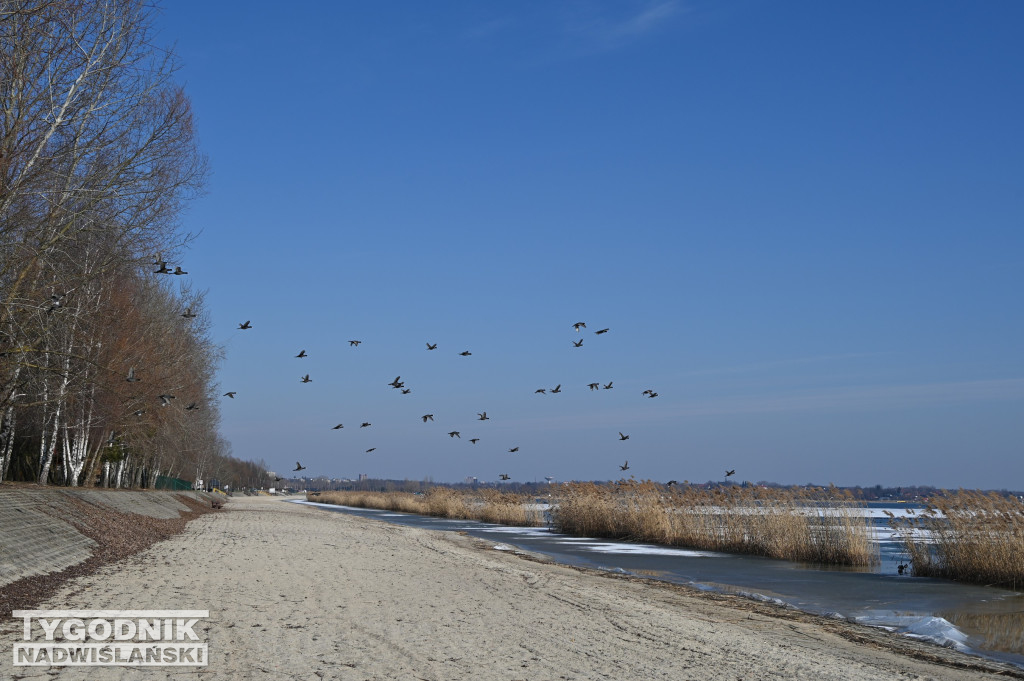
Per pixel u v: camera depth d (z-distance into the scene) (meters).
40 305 24.22
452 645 14.80
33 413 41.00
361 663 12.91
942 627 20.56
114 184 25.39
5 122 22.12
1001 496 29.94
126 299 43.62
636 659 14.52
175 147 26.98
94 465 50.41
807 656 16.00
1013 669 16.14
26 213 23.38
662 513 45.56
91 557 23.69
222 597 18.73
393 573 25.56
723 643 16.78
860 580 29.80
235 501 109.88
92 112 24.67
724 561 36.25
